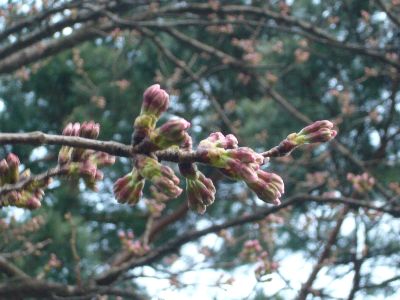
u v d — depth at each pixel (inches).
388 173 339.3
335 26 360.2
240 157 66.6
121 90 374.0
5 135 69.3
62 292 245.1
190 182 70.2
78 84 361.7
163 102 68.4
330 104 399.5
